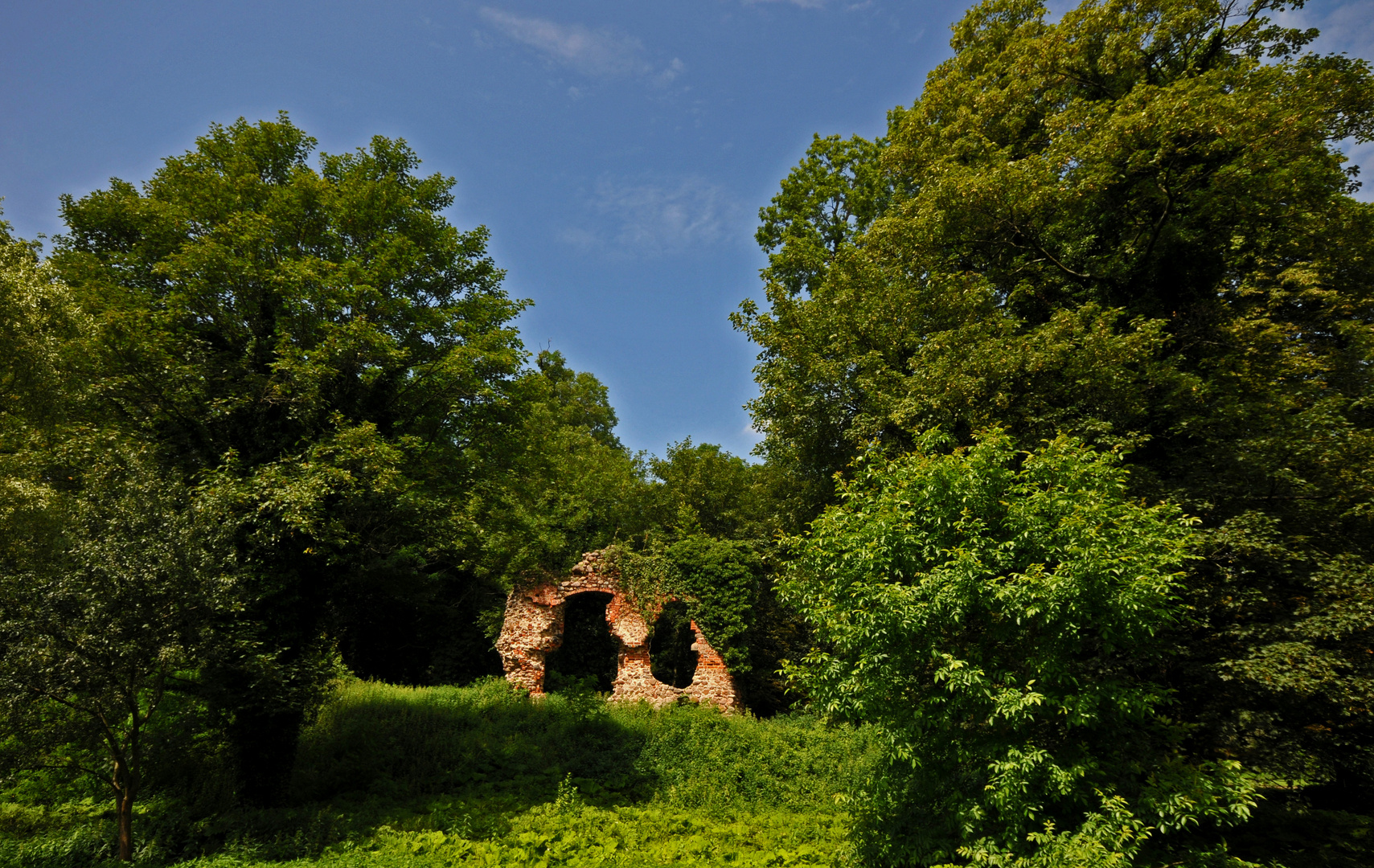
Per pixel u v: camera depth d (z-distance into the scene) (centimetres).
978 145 1609
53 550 981
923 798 913
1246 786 775
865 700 886
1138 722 900
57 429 1136
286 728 1252
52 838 1009
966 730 870
